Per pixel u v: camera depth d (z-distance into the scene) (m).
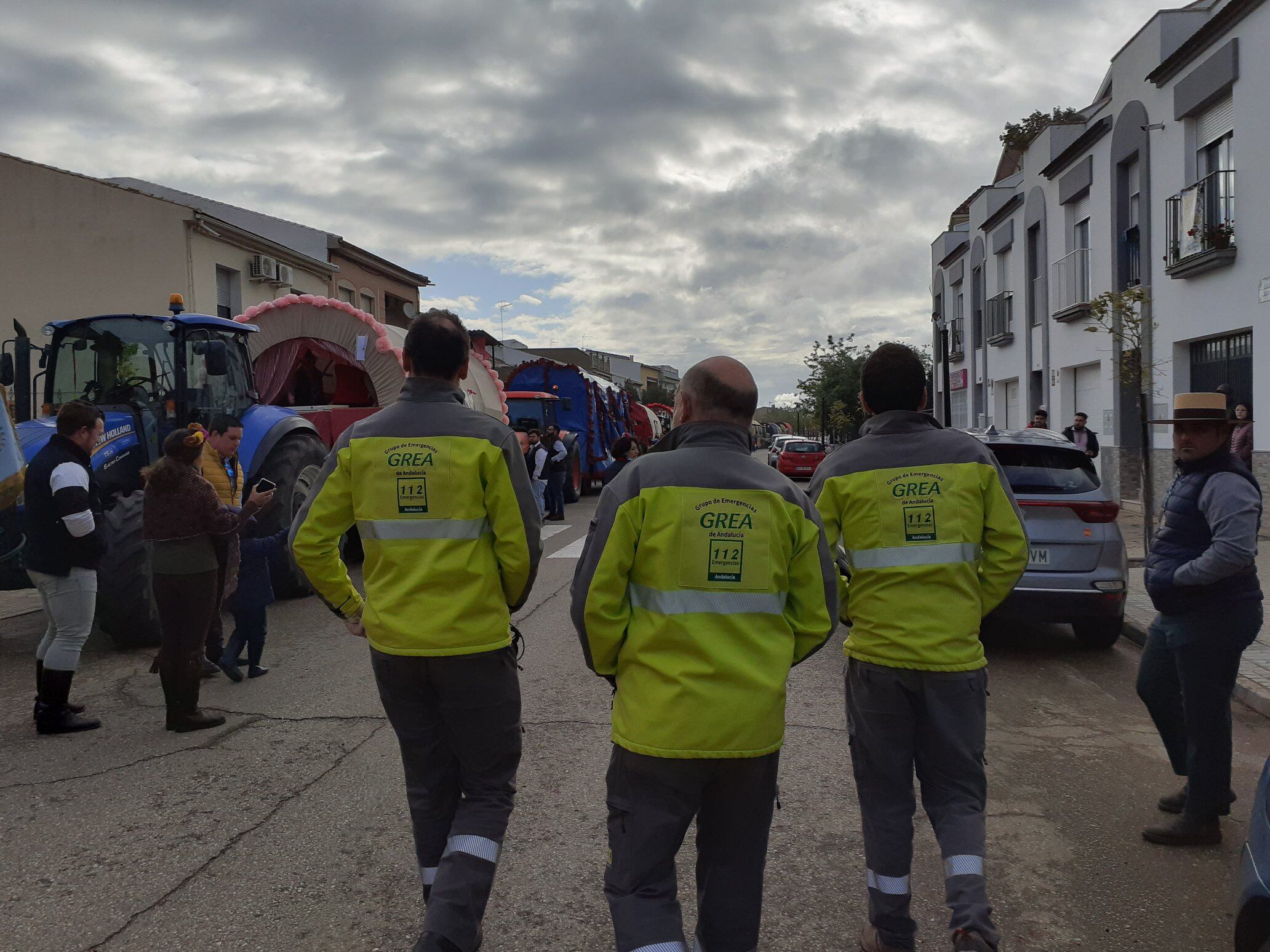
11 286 17.95
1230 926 3.21
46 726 5.24
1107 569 6.77
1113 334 13.01
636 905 2.26
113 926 3.20
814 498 3.10
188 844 3.83
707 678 2.28
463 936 2.68
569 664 6.80
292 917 3.25
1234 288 12.67
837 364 43.94
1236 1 12.15
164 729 5.33
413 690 2.89
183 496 5.14
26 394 8.58
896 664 2.88
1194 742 3.76
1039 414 16.19
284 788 4.42
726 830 2.38
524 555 2.90
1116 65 16.06
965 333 27.19
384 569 2.90
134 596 6.99
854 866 3.65
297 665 6.74
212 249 18.98
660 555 2.32
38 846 3.82
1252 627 3.64
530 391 24.00
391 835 3.91
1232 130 12.79
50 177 17.94
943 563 2.90
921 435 3.04
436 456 2.87
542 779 4.53
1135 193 15.91
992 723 5.49
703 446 2.44
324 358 12.39
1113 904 3.36
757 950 2.53
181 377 8.27
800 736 5.21
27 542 5.21
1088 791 4.44
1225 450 3.67
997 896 3.43
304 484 9.55
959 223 32.00
